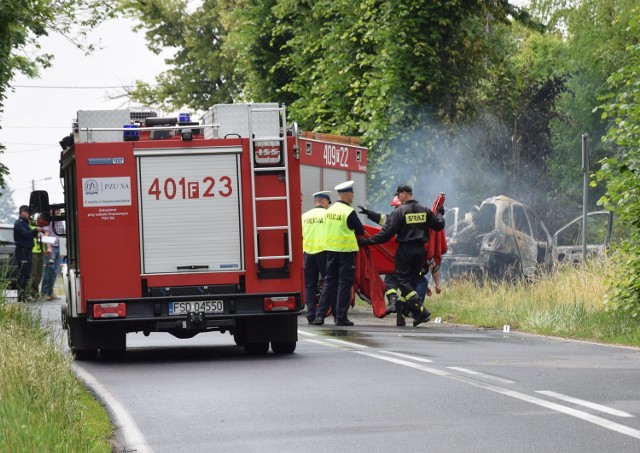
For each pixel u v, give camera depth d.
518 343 40.62
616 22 94.19
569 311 47.38
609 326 43.81
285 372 32.59
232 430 23.06
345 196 51.53
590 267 56.75
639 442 20.81
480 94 91.69
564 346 39.28
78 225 37.19
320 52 96.50
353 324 51.69
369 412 24.80
